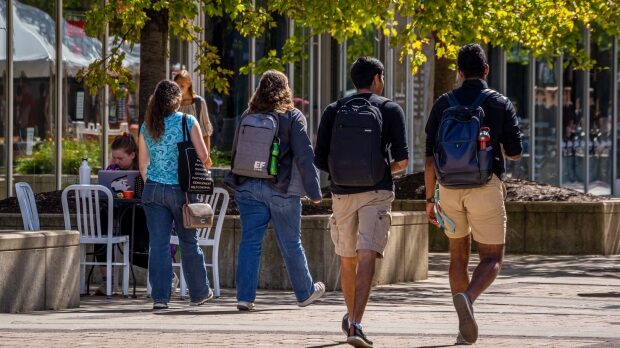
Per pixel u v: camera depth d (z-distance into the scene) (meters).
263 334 17.78
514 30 37.72
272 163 20.94
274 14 50.22
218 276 25.83
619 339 17.33
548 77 66.25
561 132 67.06
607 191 69.75
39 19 39.66
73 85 40.88
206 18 47.38
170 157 21.91
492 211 16.59
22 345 16.38
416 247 30.23
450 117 16.50
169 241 22.19
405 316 21.19
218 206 30.56
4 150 38.56
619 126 70.06
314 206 30.73
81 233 25.88
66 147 40.62
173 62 45.69
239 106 49.00
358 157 16.53
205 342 16.77
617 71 69.44
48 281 22.42
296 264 21.47
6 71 38.53
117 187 25.20
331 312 21.70
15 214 28.38
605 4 41.72
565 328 19.09
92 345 16.39
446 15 34.44
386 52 57.75
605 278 30.59
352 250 17.05
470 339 16.20
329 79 53.62
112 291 26.11
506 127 16.56
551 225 39.50
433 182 17.06
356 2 33.81
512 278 30.47
